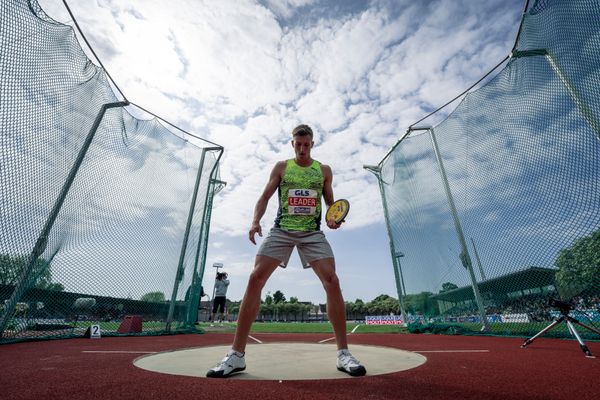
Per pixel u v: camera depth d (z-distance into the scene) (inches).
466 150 226.5
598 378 66.7
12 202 137.0
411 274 294.8
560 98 155.7
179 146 269.6
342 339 79.5
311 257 86.4
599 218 142.3
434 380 64.7
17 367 82.4
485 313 206.2
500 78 197.0
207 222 322.0
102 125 193.0
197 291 306.0
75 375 70.6
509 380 64.7
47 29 147.5
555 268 162.9
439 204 251.8
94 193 187.3
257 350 124.8
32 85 141.5
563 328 166.9
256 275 81.5
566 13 143.3
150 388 57.9
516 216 184.4
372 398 51.3
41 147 148.3
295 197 91.2
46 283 164.1
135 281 216.1
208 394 53.7
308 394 53.8
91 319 194.2
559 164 158.2
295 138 98.0
